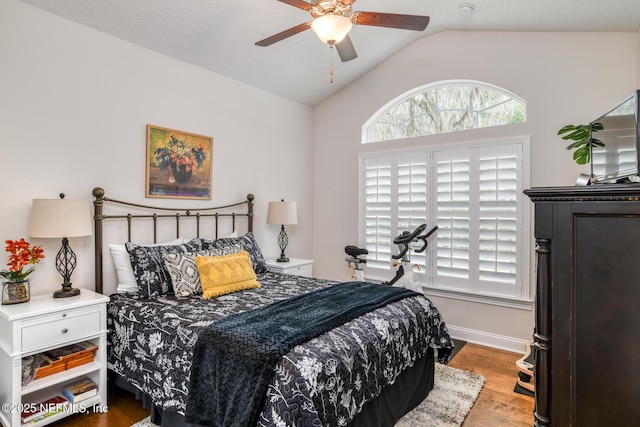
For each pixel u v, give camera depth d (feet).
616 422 3.07
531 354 8.98
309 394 4.66
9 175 7.34
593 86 9.52
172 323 6.49
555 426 3.31
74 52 8.26
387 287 8.76
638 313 2.99
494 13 9.65
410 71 12.57
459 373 9.18
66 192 8.16
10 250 6.82
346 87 14.23
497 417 7.25
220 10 8.79
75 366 7.19
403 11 9.93
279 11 9.11
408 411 7.36
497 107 11.25
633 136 3.85
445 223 11.75
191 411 5.52
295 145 14.44
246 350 5.20
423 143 12.31
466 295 11.41
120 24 8.66
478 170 11.14
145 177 9.66
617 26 8.92
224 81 11.75
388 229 13.09
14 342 6.19
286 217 12.45
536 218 3.43
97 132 8.68
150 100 9.76
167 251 8.83
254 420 4.66
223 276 8.55
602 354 3.12
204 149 11.10
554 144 10.00
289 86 13.20
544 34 10.16
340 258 14.48
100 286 8.54
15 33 7.39
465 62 11.46
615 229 3.06
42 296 7.50
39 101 7.73
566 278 3.26
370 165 13.56
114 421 7.06
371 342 6.03
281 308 6.91
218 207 11.55
